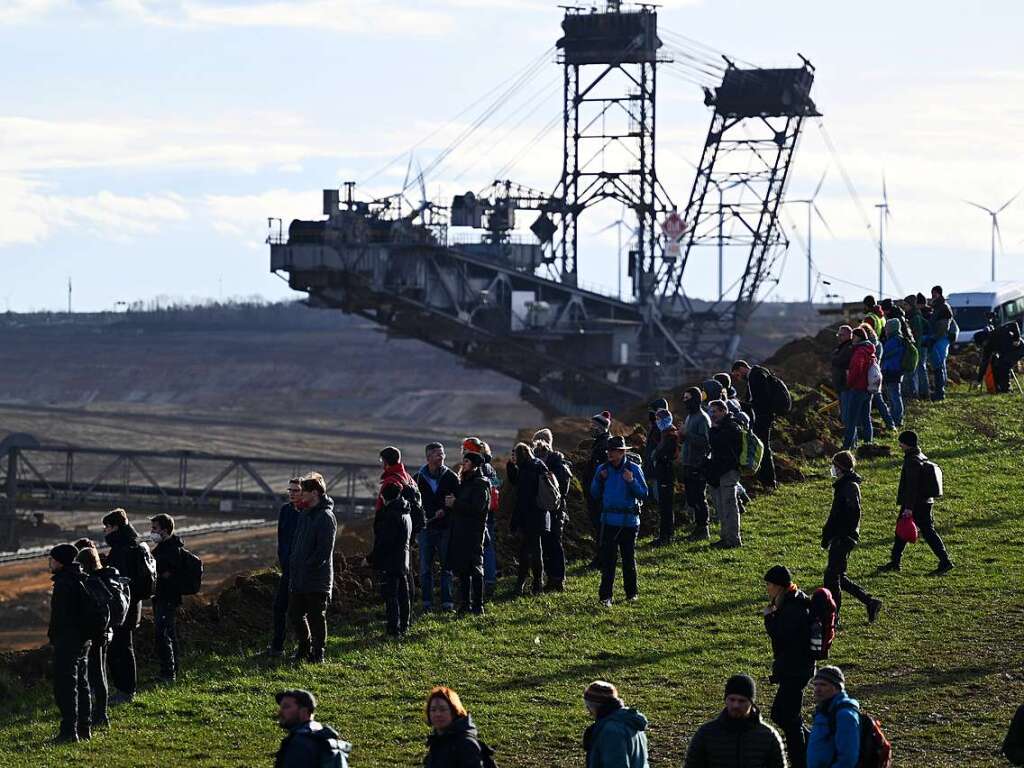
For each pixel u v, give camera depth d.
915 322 110.12
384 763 49.00
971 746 48.09
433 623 66.12
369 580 72.44
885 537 78.44
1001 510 83.50
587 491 73.81
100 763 49.75
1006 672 56.03
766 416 86.81
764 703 53.66
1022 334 152.62
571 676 58.12
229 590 69.31
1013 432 102.06
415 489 65.44
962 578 70.19
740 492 83.44
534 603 68.94
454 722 35.72
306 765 36.03
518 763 48.69
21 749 51.94
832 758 37.53
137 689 58.47
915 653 59.03
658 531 82.62
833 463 61.56
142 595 56.84
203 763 49.75
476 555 66.69
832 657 58.84
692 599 68.44
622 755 36.56
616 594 70.25
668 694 55.44
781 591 44.22
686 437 78.62
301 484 60.72
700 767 37.16
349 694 56.81
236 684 58.44
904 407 109.31
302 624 61.00
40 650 66.19
